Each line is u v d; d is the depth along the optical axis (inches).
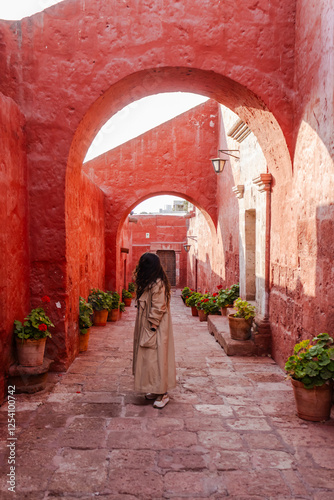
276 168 235.6
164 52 217.6
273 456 127.5
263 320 256.2
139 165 492.4
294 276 205.3
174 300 778.2
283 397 179.2
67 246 217.5
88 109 216.7
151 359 165.3
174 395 180.7
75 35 216.7
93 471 118.0
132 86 236.4
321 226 169.8
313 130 181.9
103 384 193.8
